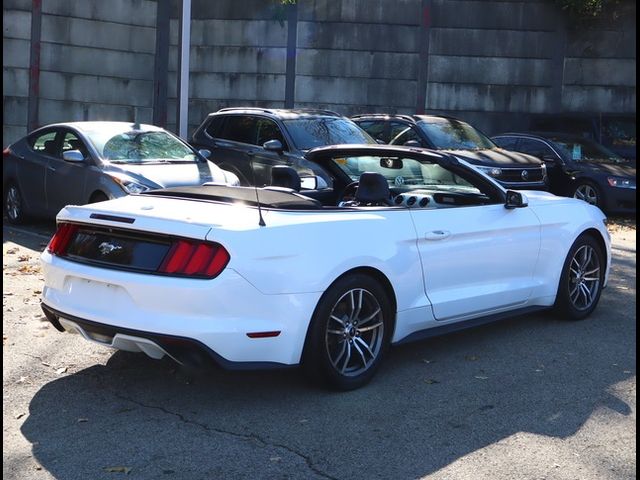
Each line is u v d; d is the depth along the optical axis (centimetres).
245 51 2130
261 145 1177
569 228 670
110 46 2067
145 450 411
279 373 535
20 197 1123
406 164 634
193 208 493
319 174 689
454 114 2122
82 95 2044
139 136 1064
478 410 476
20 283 783
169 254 449
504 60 2105
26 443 418
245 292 445
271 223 466
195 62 2147
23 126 1989
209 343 437
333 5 2089
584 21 2073
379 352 520
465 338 636
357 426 447
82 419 451
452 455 411
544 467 398
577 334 652
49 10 1977
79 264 481
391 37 2097
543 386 522
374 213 526
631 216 1486
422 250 545
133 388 503
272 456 405
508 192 617
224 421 451
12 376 520
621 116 1730
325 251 479
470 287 590
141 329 443
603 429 450
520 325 679
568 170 1466
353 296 499
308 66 2114
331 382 493
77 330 482
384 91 2114
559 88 2108
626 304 767
